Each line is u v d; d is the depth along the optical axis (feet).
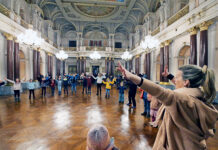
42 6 46.52
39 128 12.28
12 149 9.00
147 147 9.39
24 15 36.91
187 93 2.92
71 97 27.86
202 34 22.61
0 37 28.86
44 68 51.78
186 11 26.91
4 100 24.18
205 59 22.35
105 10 54.08
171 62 34.32
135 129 12.30
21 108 18.92
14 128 12.23
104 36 79.97
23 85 37.76
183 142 2.82
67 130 11.91
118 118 15.23
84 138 10.52
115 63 79.66
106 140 3.20
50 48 56.34
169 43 34.37
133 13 56.44
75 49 73.82
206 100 2.98
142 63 55.88
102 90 40.45
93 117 15.46
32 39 20.51
